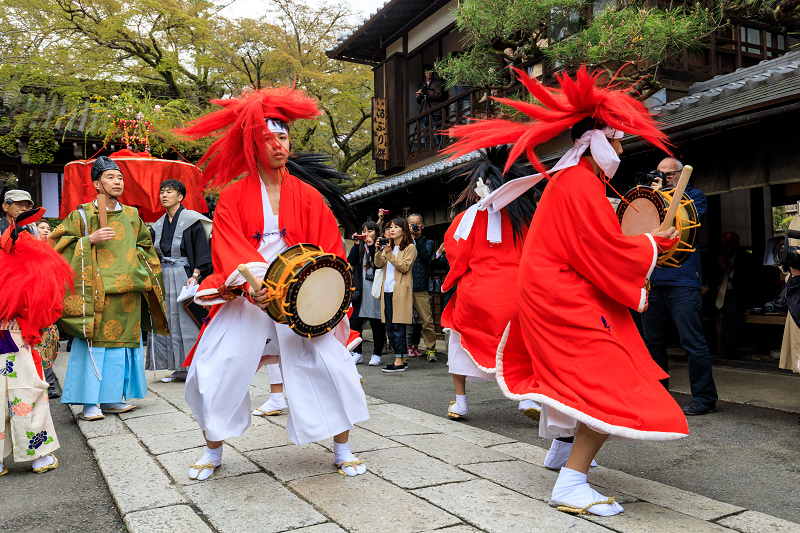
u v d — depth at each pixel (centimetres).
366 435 378
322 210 309
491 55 797
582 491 243
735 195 795
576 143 272
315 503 257
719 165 602
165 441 370
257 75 1530
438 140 1222
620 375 235
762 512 261
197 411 291
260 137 289
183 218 608
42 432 330
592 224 245
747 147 575
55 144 1360
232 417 284
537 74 883
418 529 229
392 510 247
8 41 1474
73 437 409
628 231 298
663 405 232
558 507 245
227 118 299
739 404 473
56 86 1473
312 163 357
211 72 1773
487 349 404
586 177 255
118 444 369
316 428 280
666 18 630
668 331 843
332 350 290
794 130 534
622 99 267
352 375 292
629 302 244
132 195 806
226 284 271
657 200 285
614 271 243
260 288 265
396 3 1227
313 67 1791
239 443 359
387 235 740
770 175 555
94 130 1350
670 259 286
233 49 1670
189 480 292
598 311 245
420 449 343
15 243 318
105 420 438
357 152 1909
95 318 438
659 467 325
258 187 296
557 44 679
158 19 1549
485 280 406
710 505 252
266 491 273
